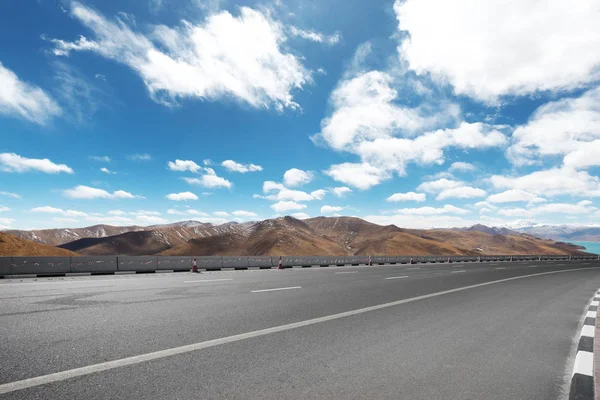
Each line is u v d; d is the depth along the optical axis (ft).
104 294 29.66
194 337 16.61
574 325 21.86
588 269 96.73
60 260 53.62
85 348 14.57
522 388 11.60
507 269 83.87
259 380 11.60
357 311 24.39
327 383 11.49
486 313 25.32
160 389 10.71
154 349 14.64
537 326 21.34
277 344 15.81
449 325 20.89
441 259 136.67
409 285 42.60
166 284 38.24
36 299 26.71
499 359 14.62
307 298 29.60
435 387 11.43
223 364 13.05
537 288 44.01
